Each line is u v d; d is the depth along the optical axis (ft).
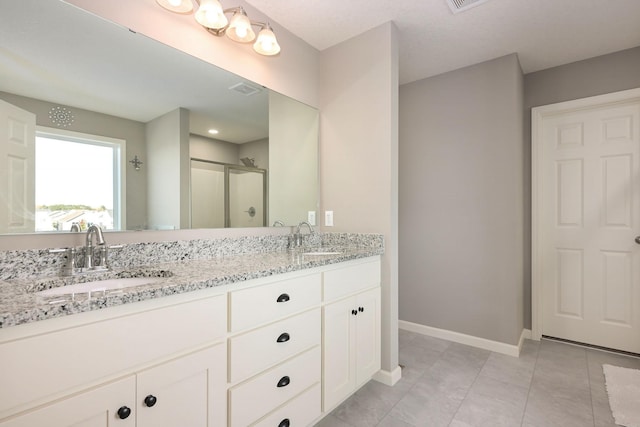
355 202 6.84
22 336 2.25
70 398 2.45
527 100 8.82
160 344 2.99
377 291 6.27
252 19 5.86
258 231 6.21
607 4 5.85
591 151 8.10
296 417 4.42
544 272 8.70
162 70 4.75
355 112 6.85
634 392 5.88
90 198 4.06
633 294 7.59
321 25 6.47
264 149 6.29
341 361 5.29
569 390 5.99
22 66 3.54
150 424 2.91
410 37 6.97
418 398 5.76
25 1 3.57
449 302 8.60
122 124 4.35
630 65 7.47
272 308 4.11
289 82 6.72
